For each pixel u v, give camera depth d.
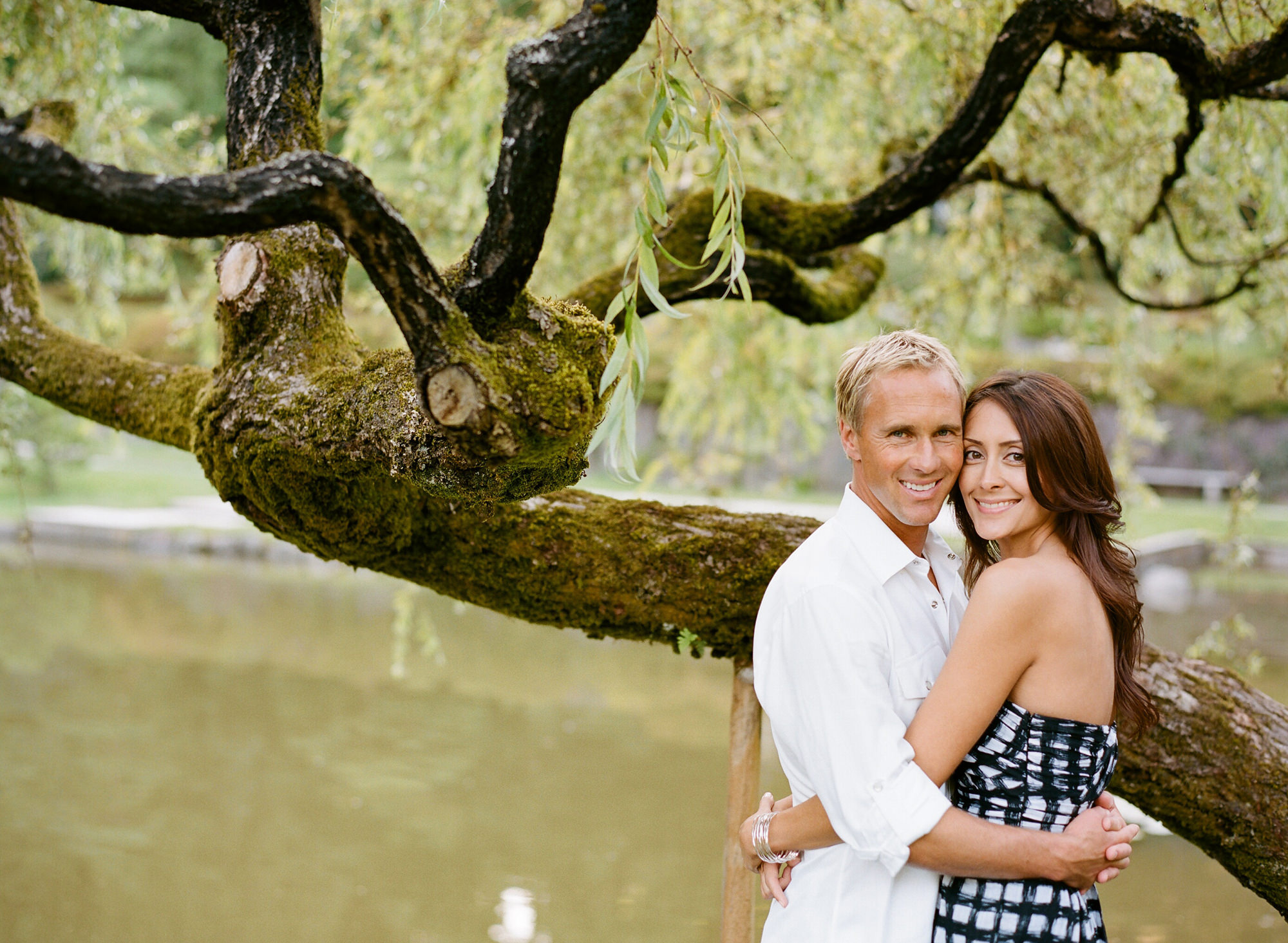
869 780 1.80
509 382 1.68
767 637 2.01
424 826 5.44
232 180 1.46
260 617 10.15
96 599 10.71
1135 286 5.54
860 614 1.87
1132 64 4.42
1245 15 3.00
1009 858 1.78
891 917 1.89
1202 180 4.92
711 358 6.21
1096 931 1.90
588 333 1.79
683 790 6.00
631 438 1.59
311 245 2.40
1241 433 18.47
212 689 7.72
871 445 1.97
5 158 1.37
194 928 4.34
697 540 2.64
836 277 4.01
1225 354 18.86
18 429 4.73
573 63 1.53
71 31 4.43
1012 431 1.97
